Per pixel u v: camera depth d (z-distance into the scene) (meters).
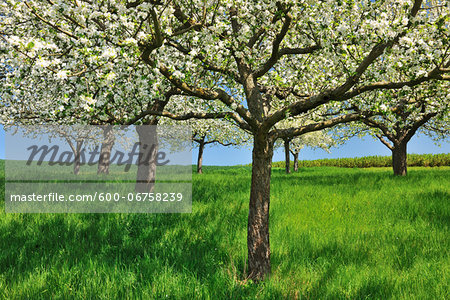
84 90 3.90
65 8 3.58
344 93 4.27
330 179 16.03
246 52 4.77
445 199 9.30
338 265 5.05
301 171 31.20
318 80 6.88
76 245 5.80
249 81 4.96
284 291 4.11
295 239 6.20
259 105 4.89
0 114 9.19
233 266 4.72
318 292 4.14
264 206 4.64
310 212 8.40
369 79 4.42
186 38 5.06
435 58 3.72
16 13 4.36
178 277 4.40
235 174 23.27
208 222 7.36
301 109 4.33
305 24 4.87
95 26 3.88
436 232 6.55
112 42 3.85
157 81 4.51
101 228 6.71
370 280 4.39
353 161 45.88
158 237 6.41
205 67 4.95
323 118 8.43
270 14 4.92
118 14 3.93
